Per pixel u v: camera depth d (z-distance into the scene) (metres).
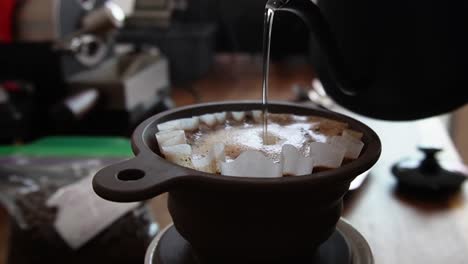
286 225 0.28
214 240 0.29
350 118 0.34
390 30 0.35
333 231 0.32
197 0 1.93
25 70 0.89
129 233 0.51
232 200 0.26
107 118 0.93
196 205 0.28
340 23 0.37
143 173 0.25
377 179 0.58
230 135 0.33
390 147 0.67
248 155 0.27
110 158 0.70
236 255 0.29
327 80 0.42
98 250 0.51
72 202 0.53
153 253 0.34
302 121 0.35
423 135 0.71
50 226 0.52
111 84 0.90
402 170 0.57
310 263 0.32
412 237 0.47
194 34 1.66
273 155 0.29
